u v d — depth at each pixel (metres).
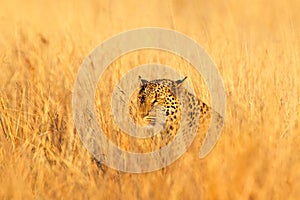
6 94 21.66
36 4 45.72
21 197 15.69
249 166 15.38
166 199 15.09
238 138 16.75
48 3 46.19
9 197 15.88
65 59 24.53
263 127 17.30
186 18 42.50
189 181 15.52
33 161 17.69
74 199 15.82
